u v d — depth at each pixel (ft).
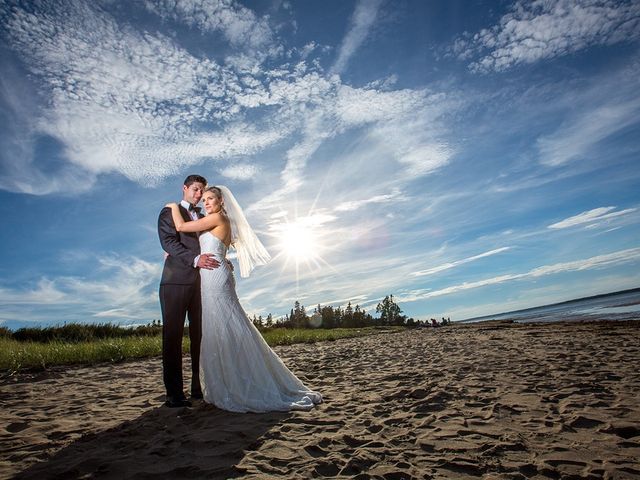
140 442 9.68
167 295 13.37
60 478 7.70
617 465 7.63
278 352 36.22
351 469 7.72
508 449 8.69
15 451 9.28
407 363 23.12
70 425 11.50
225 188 15.08
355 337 65.67
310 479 7.29
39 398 16.19
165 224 13.71
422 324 197.26
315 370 22.34
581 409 11.46
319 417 11.44
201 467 7.91
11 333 51.49
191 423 11.14
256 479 7.27
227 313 13.08
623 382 14.74
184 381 19.10
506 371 18.26
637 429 9.56
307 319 178.19
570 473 7.39
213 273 13.23
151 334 57.98
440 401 13.12
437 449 8.83
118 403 14.58
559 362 20.29
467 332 62.54
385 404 12.92
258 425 10.66
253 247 15.43
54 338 49.60
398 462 8.07
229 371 12.66
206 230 13.58
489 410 11.80
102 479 7.54
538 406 12.01
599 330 44.47
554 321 93.45
